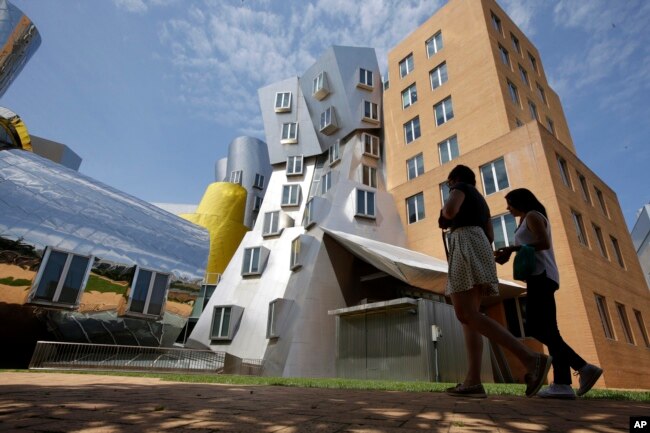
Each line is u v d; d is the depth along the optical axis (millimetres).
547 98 26906
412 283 14414
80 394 2939
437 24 27172
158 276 18672
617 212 20844
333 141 31156
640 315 18062
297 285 19234
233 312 22172
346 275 18953
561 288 14680
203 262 20859
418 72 27625
